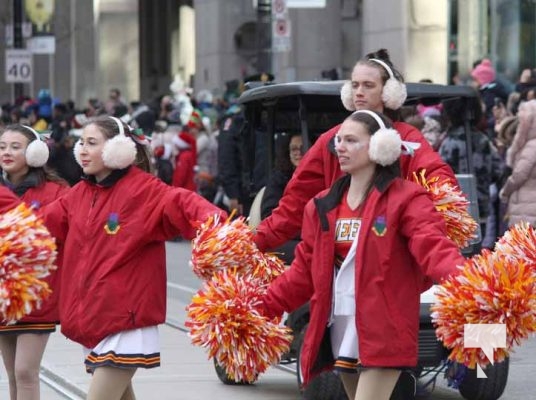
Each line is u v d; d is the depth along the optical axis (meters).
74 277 11.55
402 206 10.20
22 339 12.80
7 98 78.00
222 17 55.69
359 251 10.27
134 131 11.84
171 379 17.44
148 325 11.45
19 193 13.48
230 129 25.27
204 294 10.62
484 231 24.47
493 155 24.67
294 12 45.72
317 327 10.55
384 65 12.07
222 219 11.10
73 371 17.84
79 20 67.75
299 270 10.77
